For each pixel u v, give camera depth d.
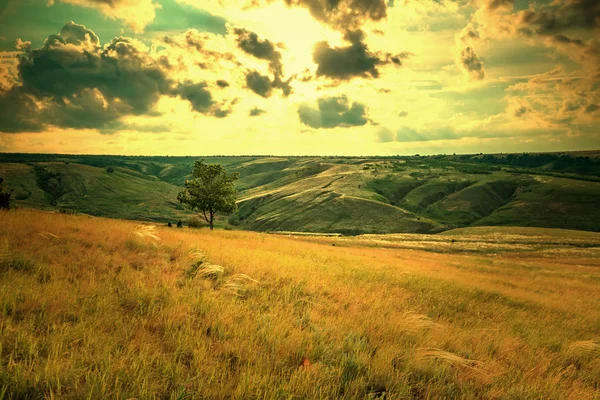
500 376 6.23
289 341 6.15
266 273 11.64
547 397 5.68
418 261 33.59
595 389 6.76
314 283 11.33
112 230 14.52
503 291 17.95
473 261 46.53
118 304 6.80
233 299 8.12
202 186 55.56
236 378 4.66
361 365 5.54
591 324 13.12
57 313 5.95
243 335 6.18
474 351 7.33
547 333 10.49
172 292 7.81
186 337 5.61
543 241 108.81
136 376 4.27
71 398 3.73
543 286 24.98
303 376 4.84
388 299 10.79
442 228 181.25
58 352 4.59
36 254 9.25
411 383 5.40
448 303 12.45
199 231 29.69
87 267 8.96
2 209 18.59
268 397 4.31
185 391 4.11
